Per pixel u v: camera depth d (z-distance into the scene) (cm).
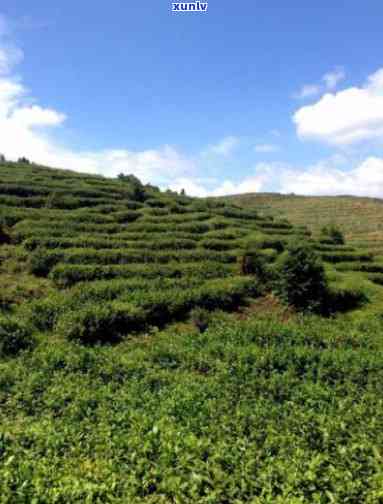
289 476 755
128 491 722
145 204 4275
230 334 1681
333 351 1524
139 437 880
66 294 2041
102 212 3678
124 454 832
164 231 3469
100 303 1894
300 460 814
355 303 2475
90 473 763
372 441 906
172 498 728
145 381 1224
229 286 2298
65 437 898
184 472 781
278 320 2122
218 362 1398
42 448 851
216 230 3678
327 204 12231
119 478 757
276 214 11294
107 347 1562
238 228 3850
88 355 1378
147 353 1492
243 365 1367
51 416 1008
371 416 1045
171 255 2817
